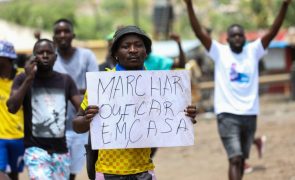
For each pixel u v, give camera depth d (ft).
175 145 15.89
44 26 195.93
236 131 25.88
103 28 248.52
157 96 15.87
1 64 24.40
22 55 37.73
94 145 15.56
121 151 15.80
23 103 20.92
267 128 52.80
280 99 86.79
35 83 20.99
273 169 34.01
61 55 25.61
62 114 21.20
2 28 96.02
